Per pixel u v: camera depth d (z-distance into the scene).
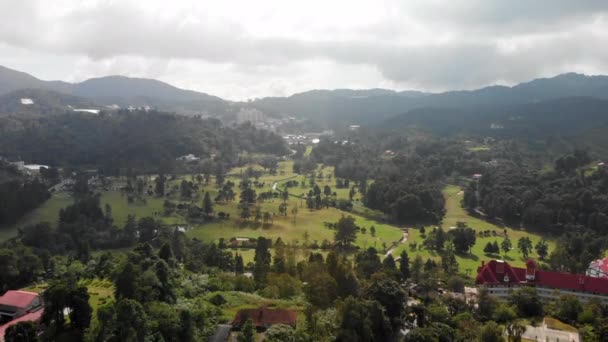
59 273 170.12
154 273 125.00
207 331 115.12
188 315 110.50
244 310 122.50
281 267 172.25
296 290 152.25
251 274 189.12
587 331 135.75
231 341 111.75
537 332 136.50
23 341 103.19
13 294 140.12
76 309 110.25
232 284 156.12
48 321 111.88
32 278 170.88
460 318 140.62
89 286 148.25
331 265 155.00
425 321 140.62
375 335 124.38
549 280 172.00
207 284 150.75
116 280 123.38
